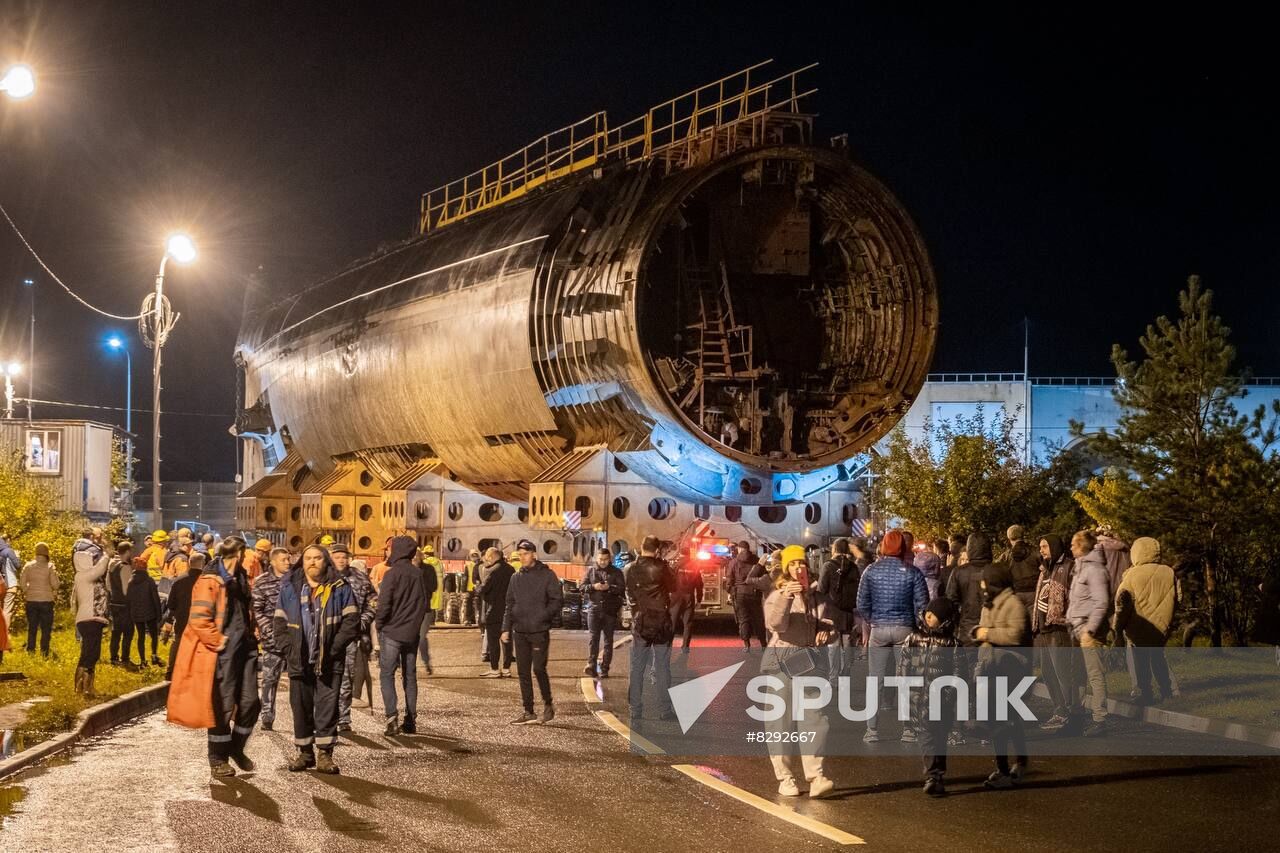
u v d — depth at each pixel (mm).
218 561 16625
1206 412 20641
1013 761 12297
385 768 12047
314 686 11906
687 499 27438
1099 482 26219
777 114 27688
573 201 30766
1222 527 20031
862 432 27703
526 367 30484
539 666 14844
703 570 25500
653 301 27797
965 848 8938
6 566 20828
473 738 13805
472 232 35781
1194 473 20266
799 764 12164
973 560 14523
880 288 28219
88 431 42812
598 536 27641
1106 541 16609
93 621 16438
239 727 11914
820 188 28078
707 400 27375
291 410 45906
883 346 28141
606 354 27828
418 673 20344
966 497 29750
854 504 28047
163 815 9945
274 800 10547
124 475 53781
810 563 27469
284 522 45656
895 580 12781
